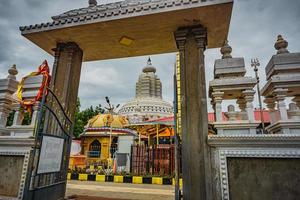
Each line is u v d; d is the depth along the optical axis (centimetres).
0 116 680
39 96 652
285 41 578
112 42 722
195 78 586
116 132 2597
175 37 629
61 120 629
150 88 4194
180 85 598
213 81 573
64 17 670
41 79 672
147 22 605
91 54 810
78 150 2594
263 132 631
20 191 564
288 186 456
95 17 608
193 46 612
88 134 2688
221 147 507
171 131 1989
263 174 474
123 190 919
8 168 600
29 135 635
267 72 605
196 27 615
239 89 560
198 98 570
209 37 675
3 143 611
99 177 1338
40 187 517
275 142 472
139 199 709
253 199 466
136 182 1253
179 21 599
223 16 572
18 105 688
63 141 627
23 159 596
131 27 632
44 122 636
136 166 1569
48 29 648
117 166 1572
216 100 570
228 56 613
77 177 1384
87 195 779
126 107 3934
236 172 489
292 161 466
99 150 2666
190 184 518
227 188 478
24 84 682
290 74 538
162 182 1203
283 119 517
